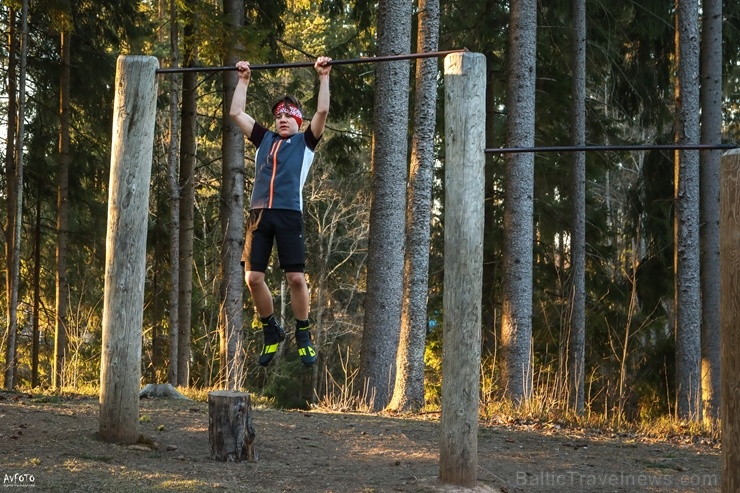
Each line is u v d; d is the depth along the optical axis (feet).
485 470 22.80
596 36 62.39
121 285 22.20
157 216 61.62
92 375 62.34
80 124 61.72
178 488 18.08
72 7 54.19
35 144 59.67
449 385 19.81
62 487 17.61
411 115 63.57
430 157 39.60
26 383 67.46
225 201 50.37
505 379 46.42
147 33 60.80
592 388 61.93
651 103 62.13
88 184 62.90
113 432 22.34
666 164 59.57
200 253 72.90
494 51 66.44
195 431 25.49
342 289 93.61
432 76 39.42
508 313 46.57
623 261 80.64
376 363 40.04
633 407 60.03
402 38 40.01
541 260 65.10
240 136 50.60
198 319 69.26
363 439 26.50
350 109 59.93
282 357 90.38
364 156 88.07
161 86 66.08
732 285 13.73
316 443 25.30
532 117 46.47
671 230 59.11
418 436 27.73
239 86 20.35
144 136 22.09
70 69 57.98
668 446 29.25
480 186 19.60
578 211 54.13
